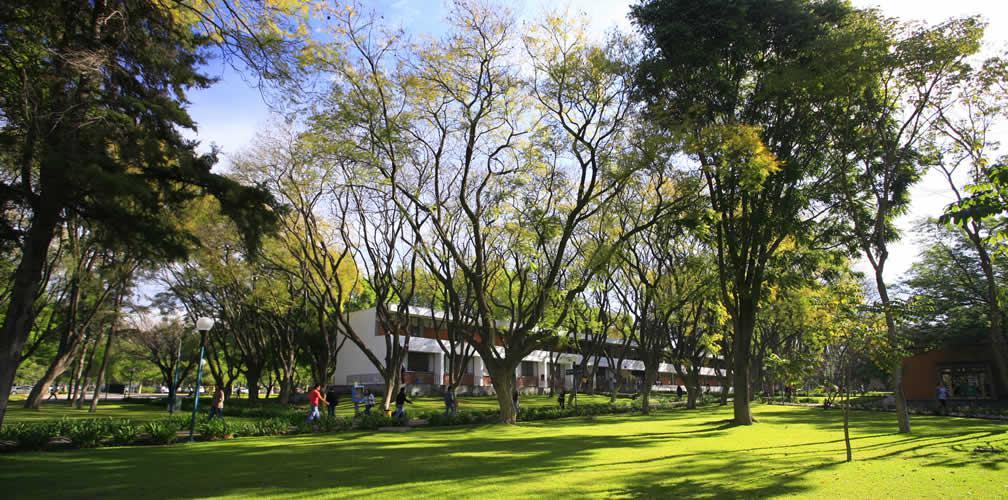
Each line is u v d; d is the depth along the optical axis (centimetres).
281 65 1163
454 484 984
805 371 1298
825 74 1786
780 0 1942
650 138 1947
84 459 1303
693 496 867
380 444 1684
